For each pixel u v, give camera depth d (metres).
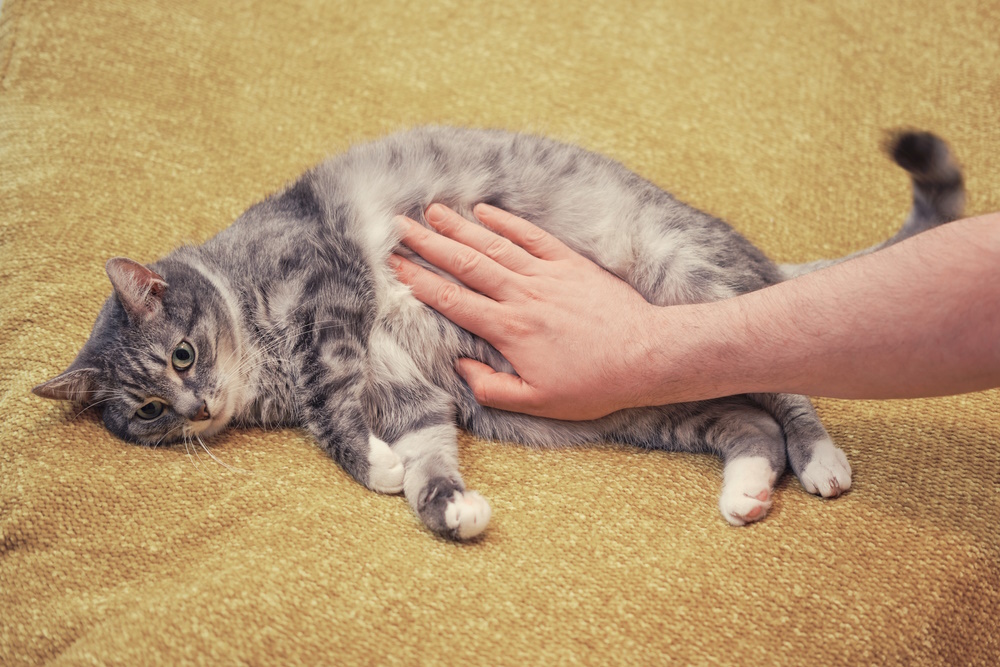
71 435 1.52
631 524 1.36
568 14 2.59
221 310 1.65
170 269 1.69
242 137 2.23
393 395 1.65
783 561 1.28
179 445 1.59
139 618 1.18
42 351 1.69
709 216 1.79
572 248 1.76
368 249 1.69
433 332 1.66
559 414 1.52
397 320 1.67
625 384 1.41
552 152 1.85
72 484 1.41
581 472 1.51
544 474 1.51
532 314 1.50
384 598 1.21
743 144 2.27
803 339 1.26
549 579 1.25
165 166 2.12
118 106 2.23
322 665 1.12
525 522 1.38
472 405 1.66
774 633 1.18
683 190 2.15
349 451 1.51
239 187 2.12
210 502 1.40
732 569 1.26
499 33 2.54
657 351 1.38
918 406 1.60
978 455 1.45
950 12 2.53
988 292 1.11
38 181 2.02
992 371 1.16
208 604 1.18
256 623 1.16
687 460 1.57
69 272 1.83
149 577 1.29
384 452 1.49
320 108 2.32
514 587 1.24
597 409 1.48
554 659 1.14
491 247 1.61
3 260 1.86
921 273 1.16
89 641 1.17
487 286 1.57
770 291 1.33
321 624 1.17
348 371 1.60
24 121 2.17
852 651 1.17
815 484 1.43
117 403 1.57
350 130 2.27
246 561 1.26
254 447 1.58
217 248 1.75
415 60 2.46
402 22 2.55
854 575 1.25
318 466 1.52
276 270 1.67
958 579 1.26
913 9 2.55
